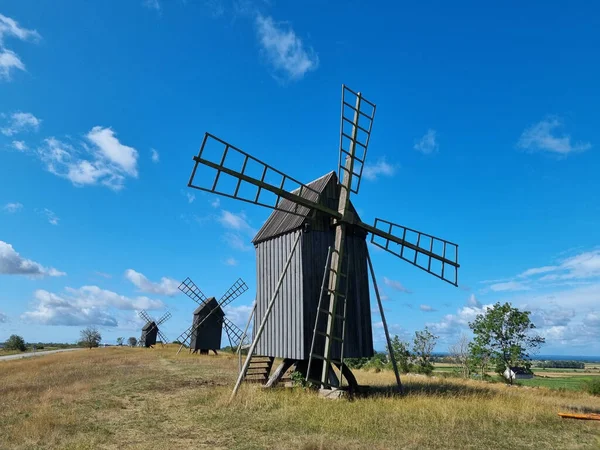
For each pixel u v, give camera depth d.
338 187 19.31
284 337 17.59
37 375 25.36
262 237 19.73
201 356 46.03
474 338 35.31
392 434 10.53
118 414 13.02
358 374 31.31
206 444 9.73
